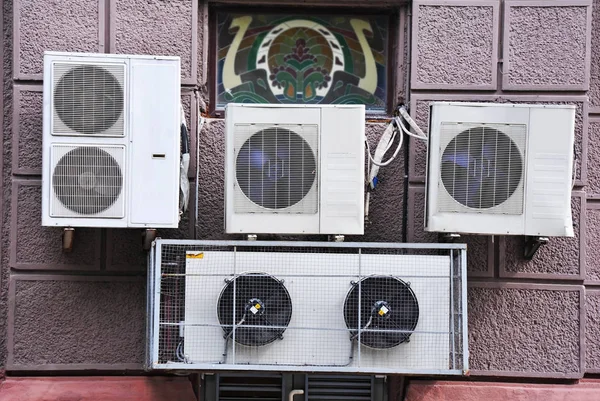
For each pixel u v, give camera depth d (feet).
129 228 16.48
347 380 16.53
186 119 16.53
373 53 17.44
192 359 15.10
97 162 15.14
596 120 17.12
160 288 14.93
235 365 14.74
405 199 16.79
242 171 15.35
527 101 16.78
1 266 16.65
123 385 16.29
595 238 17.01
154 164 15.20
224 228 16.06
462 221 15.38
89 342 16.43
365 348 15.25
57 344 16.38
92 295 16.47
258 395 16.51
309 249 16.22
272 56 17.47
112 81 15.12
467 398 16.38
